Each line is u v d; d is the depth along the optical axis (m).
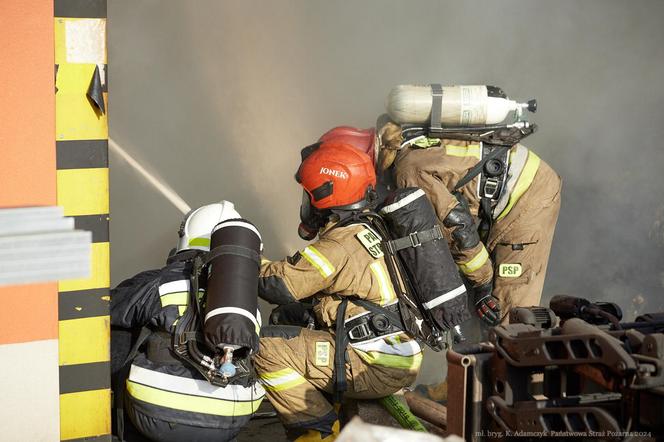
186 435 5.47
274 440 7.02
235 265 5.31
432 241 6.28
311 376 6.34
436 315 6.25
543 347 4.05
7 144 4.69
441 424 6.58
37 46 4.68
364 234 6.38
